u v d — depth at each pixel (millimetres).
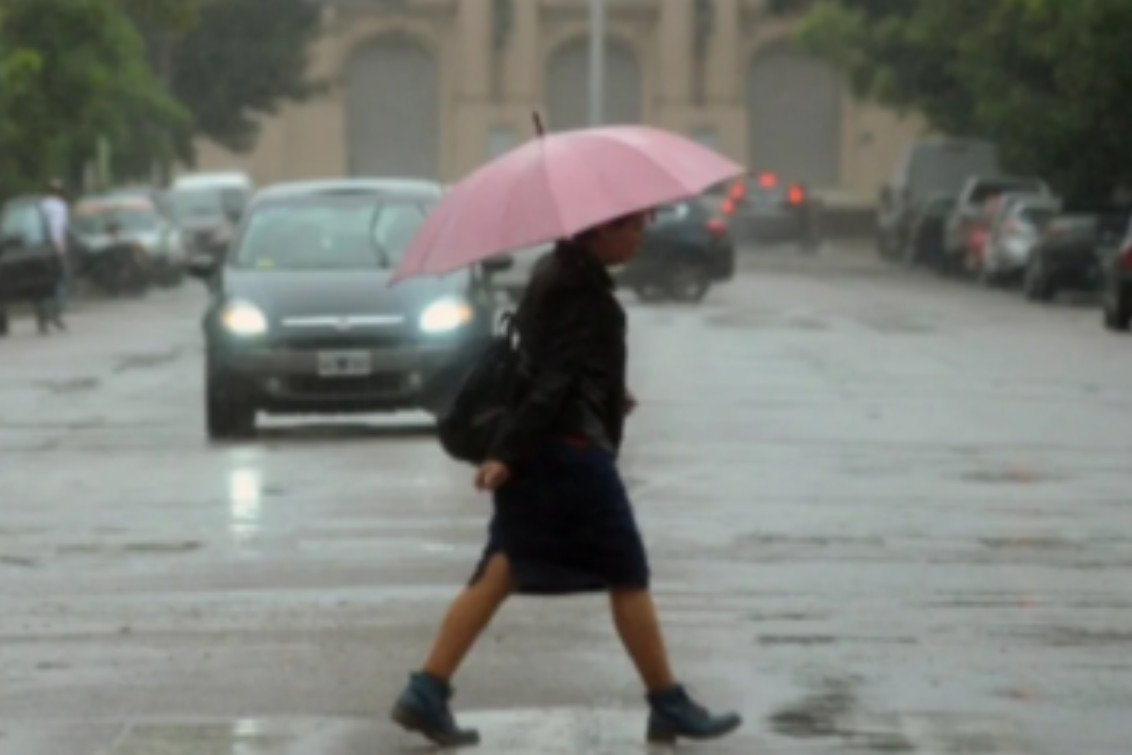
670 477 40344
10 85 105125
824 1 166750
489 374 21031
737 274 138125
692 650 25844
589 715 22828
